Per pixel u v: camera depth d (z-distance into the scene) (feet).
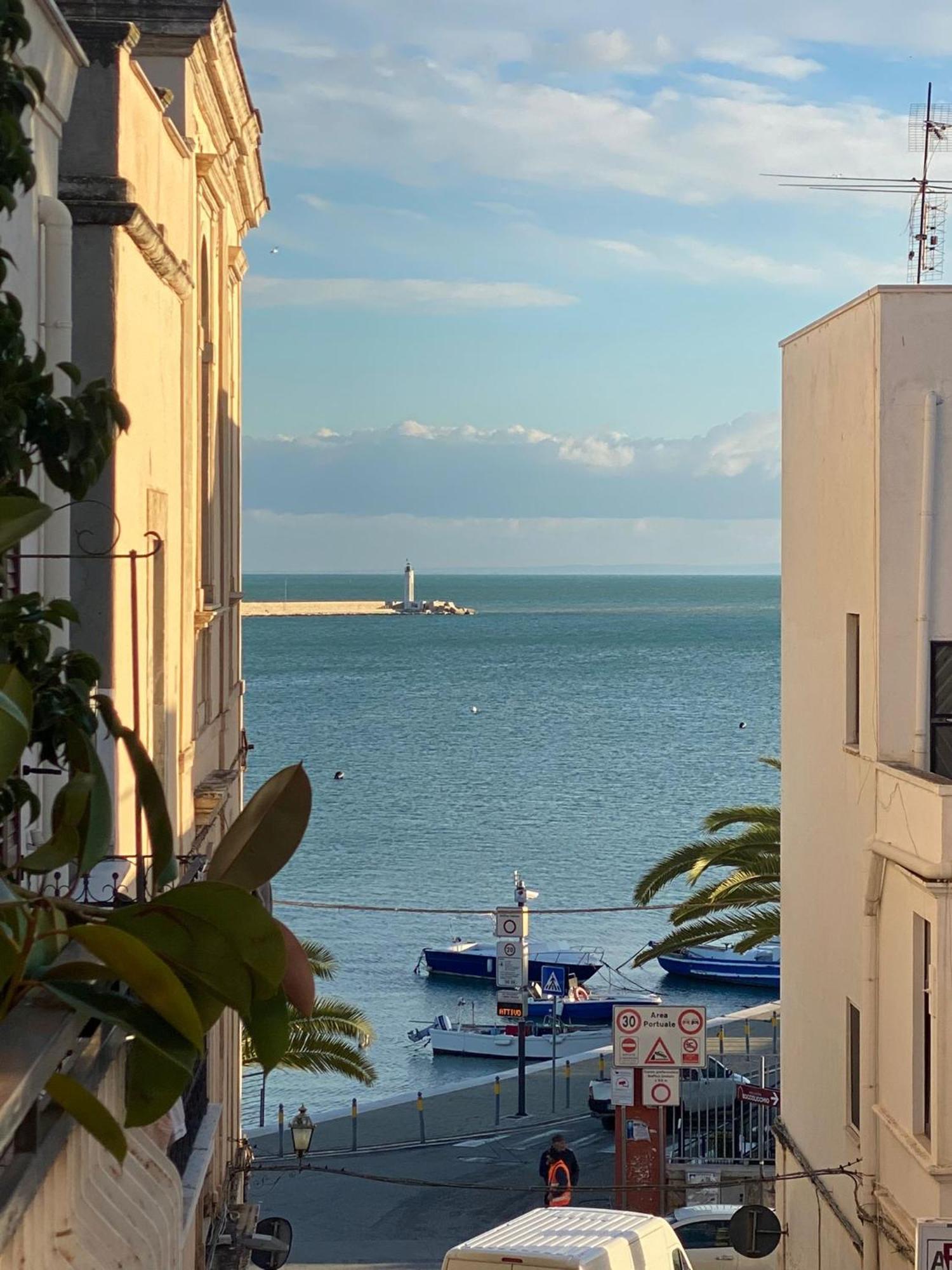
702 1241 133.08
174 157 84.79
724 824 163.94
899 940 85.81
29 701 25.70
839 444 100.78
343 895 372.99
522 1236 81.76
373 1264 144.77
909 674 90.99
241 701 138.10
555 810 506.07
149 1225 34.30
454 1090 220.23
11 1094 20.99
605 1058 237.66
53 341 53.88
